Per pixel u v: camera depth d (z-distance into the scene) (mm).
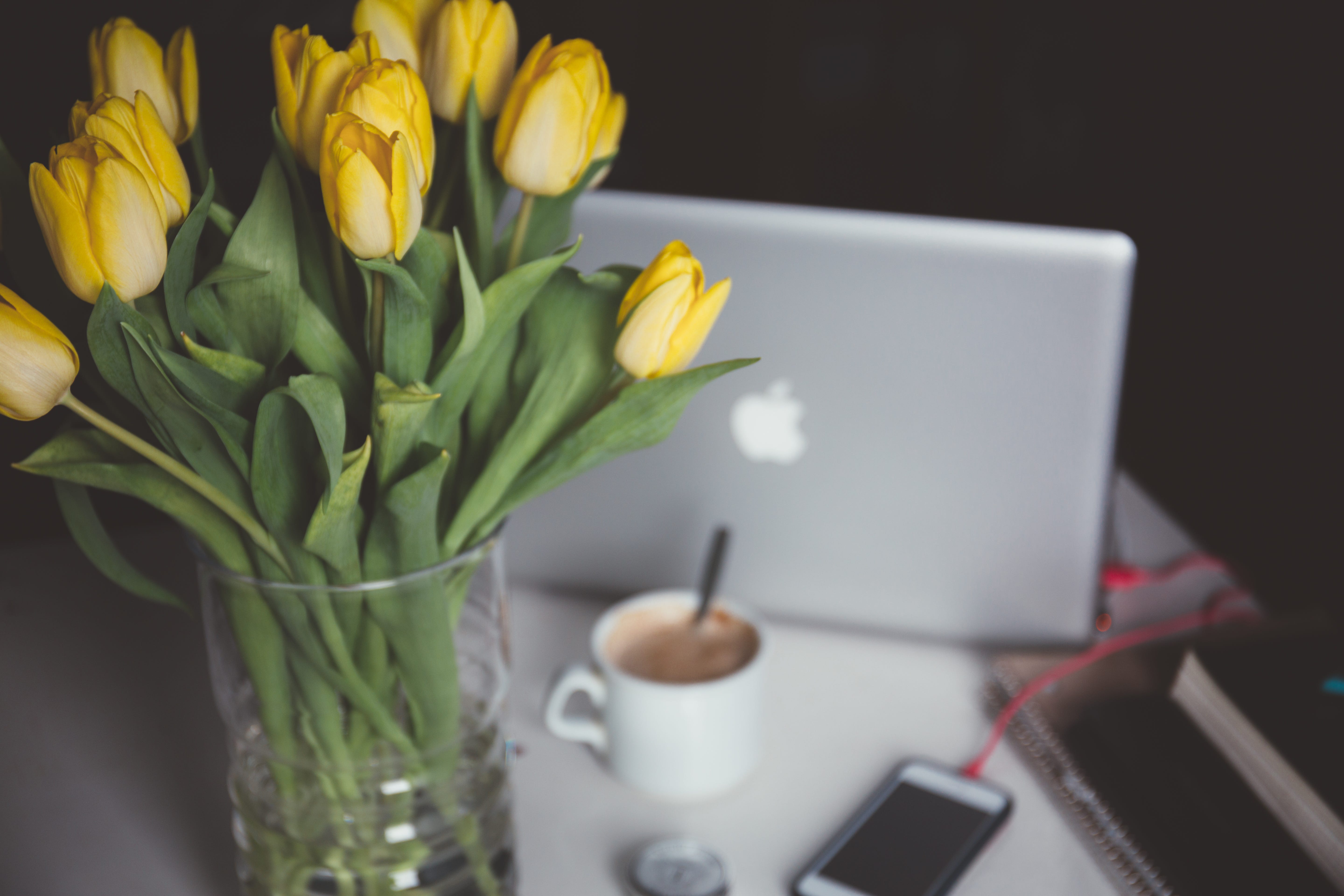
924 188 2854
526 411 814
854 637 1072
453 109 780
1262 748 922
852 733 1003
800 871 916
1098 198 2736
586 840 937
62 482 799
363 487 793
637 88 2592
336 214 712
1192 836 908
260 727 825
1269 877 883
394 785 832
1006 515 1011
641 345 765
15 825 948
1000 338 973
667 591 1084
